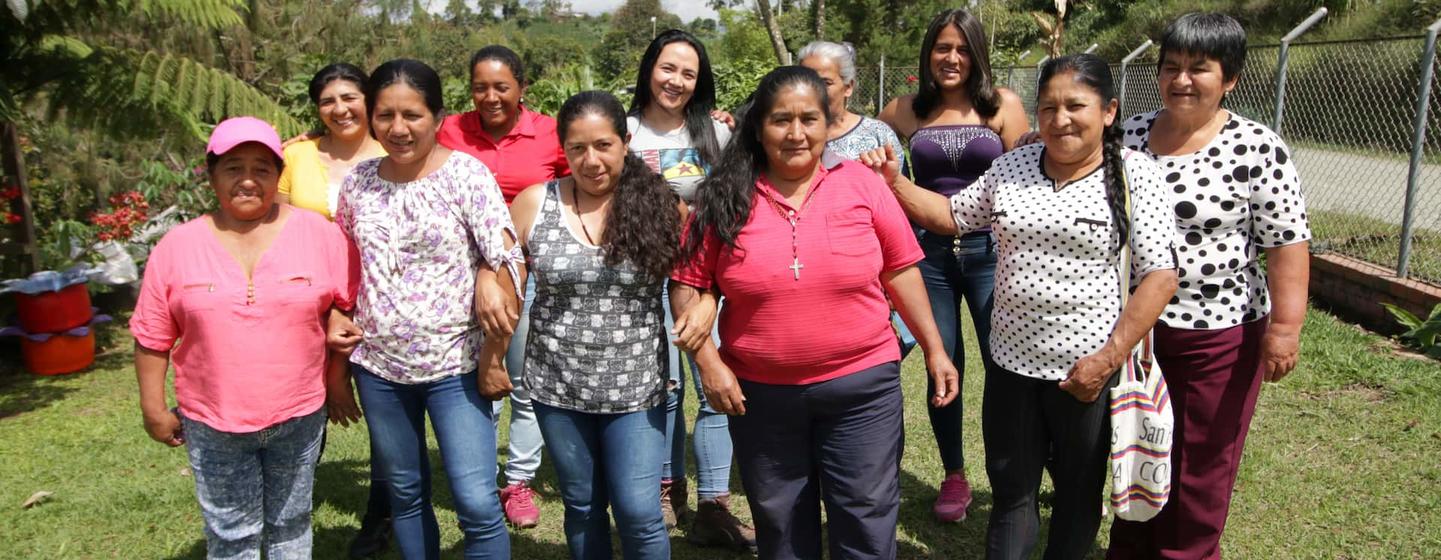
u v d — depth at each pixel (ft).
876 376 9.14
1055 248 9.13
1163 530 10.34
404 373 9.59
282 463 9.81
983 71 12.82
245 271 9.21
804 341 8.88
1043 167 9.51
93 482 14.85
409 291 9.51
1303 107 30.60
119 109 21.76
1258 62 31.22
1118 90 33.83
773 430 9.31
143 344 9.17
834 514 9.53
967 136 12.62
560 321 9.48
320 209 11.82
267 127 9.16
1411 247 22.54
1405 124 31.45
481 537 9.82
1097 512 9.78
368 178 9.84
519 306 9.55
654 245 9.13
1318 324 20.75
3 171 22.47
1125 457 9.16
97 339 23.48
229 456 9.40
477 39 118.52
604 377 9.39
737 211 8.82
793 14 87.04
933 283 12.66
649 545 9.76
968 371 19.36
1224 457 9.93
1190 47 9.20
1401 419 15.51
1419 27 50.37
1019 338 9.55
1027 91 47.88
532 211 9.65
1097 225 8.90
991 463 10.07
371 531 12.41
